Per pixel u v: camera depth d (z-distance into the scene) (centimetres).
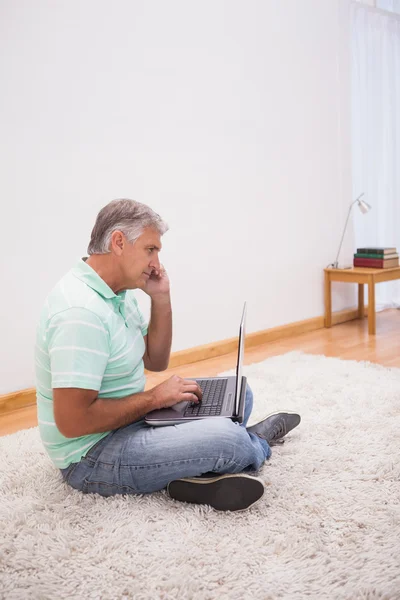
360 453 214
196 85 368
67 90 309
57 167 308
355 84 477
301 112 437
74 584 144
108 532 165
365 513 172
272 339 427
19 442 239
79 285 168
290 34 423
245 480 171
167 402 179
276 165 423
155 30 345
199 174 375
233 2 385
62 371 157
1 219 289
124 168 337
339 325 472
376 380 302
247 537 161
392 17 498
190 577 144
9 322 296
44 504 182
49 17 299
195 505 178
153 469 174
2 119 286
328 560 150
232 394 197
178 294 370
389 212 516
